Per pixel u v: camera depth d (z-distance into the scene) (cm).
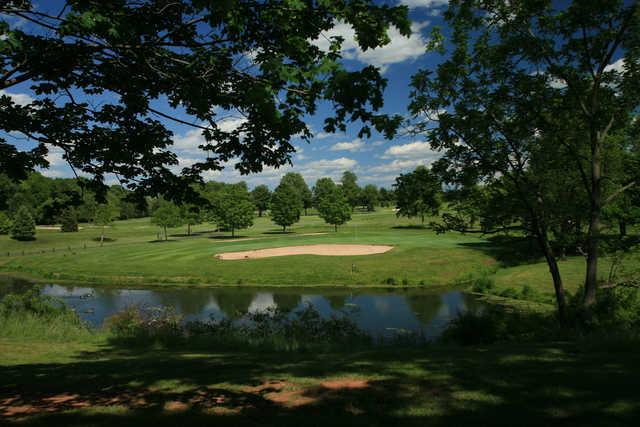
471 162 1656
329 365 730
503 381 566
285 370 705
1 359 891
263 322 1565
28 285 4156
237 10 479
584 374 576
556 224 1688
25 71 585
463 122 1558
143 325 1455
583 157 1659
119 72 618
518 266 4166
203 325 1548
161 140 760
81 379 686
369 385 585
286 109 481
